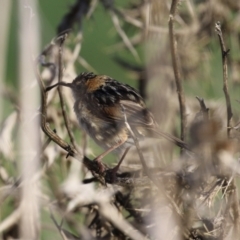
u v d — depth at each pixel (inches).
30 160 396.2
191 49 522.6
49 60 469.7
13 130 453.7
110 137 419.5
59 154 446.9
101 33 802.2
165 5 428.1
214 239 374.6
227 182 363.9
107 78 437.1
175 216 365.1
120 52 610.5
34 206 393.7
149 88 417.7
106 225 423.5
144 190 412.5
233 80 527.8
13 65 783.7
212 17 525.0
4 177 433.1
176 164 375.9
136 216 415.2
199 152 327.3
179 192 378.6
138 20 512.7
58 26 494.6
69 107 461.7
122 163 433.4
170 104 469.4
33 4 345.4
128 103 416.5
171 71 433.1
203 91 528.7
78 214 444.1
